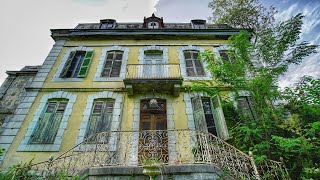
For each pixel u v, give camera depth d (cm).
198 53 1016
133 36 1057
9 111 830
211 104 816
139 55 982
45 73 895
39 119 757
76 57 986
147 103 828
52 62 942
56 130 736
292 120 625
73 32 1058
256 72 698
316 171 471
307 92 652
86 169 491
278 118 644
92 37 1055
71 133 720
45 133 726
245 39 736
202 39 1071
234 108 745
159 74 849
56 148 681
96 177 478
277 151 570
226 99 801
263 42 738
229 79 702
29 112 771
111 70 928
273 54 711
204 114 785
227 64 708
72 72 920
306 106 631
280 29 733
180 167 480
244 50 731
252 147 570
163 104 826
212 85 824
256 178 467
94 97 818
